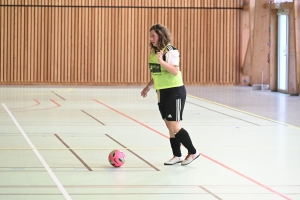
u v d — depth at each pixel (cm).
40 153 1422
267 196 1016
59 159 1348
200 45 3941
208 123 2034
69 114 2248
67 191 1038
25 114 2228
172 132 1295
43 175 1172
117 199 983
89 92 3306
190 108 2538
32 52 3819
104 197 995
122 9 3866
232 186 1093
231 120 2125
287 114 2330
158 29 1249
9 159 1340
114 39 3875
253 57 3703
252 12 3725
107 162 1319
